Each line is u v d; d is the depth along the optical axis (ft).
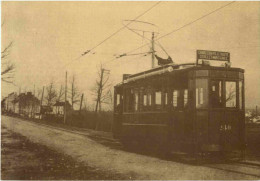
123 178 34.27
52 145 67.77
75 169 39.52
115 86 71.77
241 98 46.21
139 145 59.11
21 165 41.86
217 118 44.57
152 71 54.90
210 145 43.91
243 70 46.68
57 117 197.88
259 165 41.63
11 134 92.43
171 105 48.42
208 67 44.86
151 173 37.06
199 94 44.83
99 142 77.92
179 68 48.78
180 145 46.55
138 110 58.34
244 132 45.93
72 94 185.26
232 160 46.50
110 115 157.89
